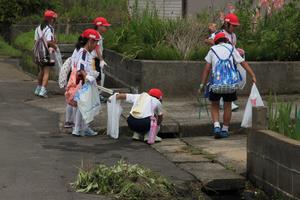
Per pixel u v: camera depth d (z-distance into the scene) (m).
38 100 13.74
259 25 14.98
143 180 8.66
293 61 14.26
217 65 10.90
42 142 10.59
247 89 13.77
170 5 19.16
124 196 8.41
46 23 13.98
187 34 14.34
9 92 14.59
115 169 8.77
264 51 14.20
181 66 13.52
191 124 11.27
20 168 9.26
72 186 8.66
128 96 10.91
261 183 8.71
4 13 27.62
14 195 8.34
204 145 10.63
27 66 18.73
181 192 8.71
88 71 10.97
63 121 11.80
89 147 10.41
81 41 11.06
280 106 9.28
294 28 14.35
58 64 14.09
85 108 10.88
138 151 10.27
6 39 27.92
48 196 8.34
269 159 8.53
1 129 11.25
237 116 11.85
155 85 13.45
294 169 8.08
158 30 14.73
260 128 8.84
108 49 15.63
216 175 9.07
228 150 10.30
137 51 13.87
